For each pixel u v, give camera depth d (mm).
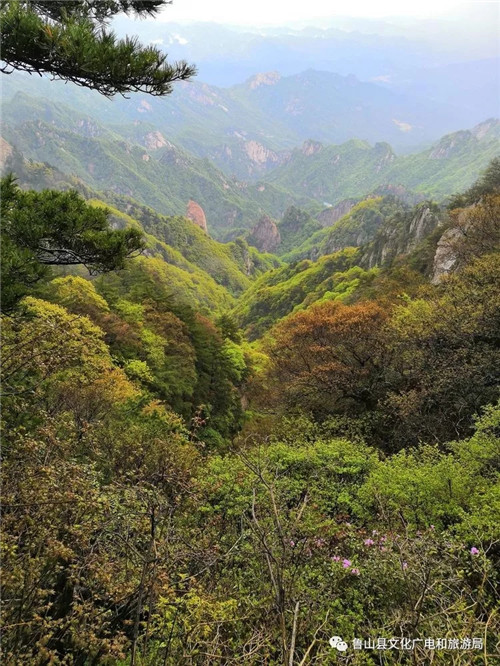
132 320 23781
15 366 4242
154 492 3637
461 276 16375
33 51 4434
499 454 6719
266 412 18594
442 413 12125
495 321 12617
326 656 3084
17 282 5195
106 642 2805
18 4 4305
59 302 19250
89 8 5016
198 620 3105
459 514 5230
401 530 5176
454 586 3865
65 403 7934
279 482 6316
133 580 3293
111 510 3537
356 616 3652
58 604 3252
